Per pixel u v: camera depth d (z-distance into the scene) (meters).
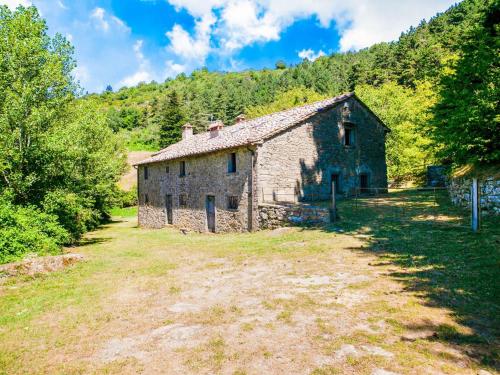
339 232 10.63
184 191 20.86
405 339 3.96
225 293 6.03
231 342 4.20
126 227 25.94
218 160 17.86
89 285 7.03
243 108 76.44
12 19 12.32
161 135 56.81
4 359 4.07
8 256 9.41
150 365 3.80
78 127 13.91
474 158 9.80
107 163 18.94
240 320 4.83
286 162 16.12
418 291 5.34
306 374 3.41
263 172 15.31
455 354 3.59
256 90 102.94
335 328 4.36
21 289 6.96
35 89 12.36
